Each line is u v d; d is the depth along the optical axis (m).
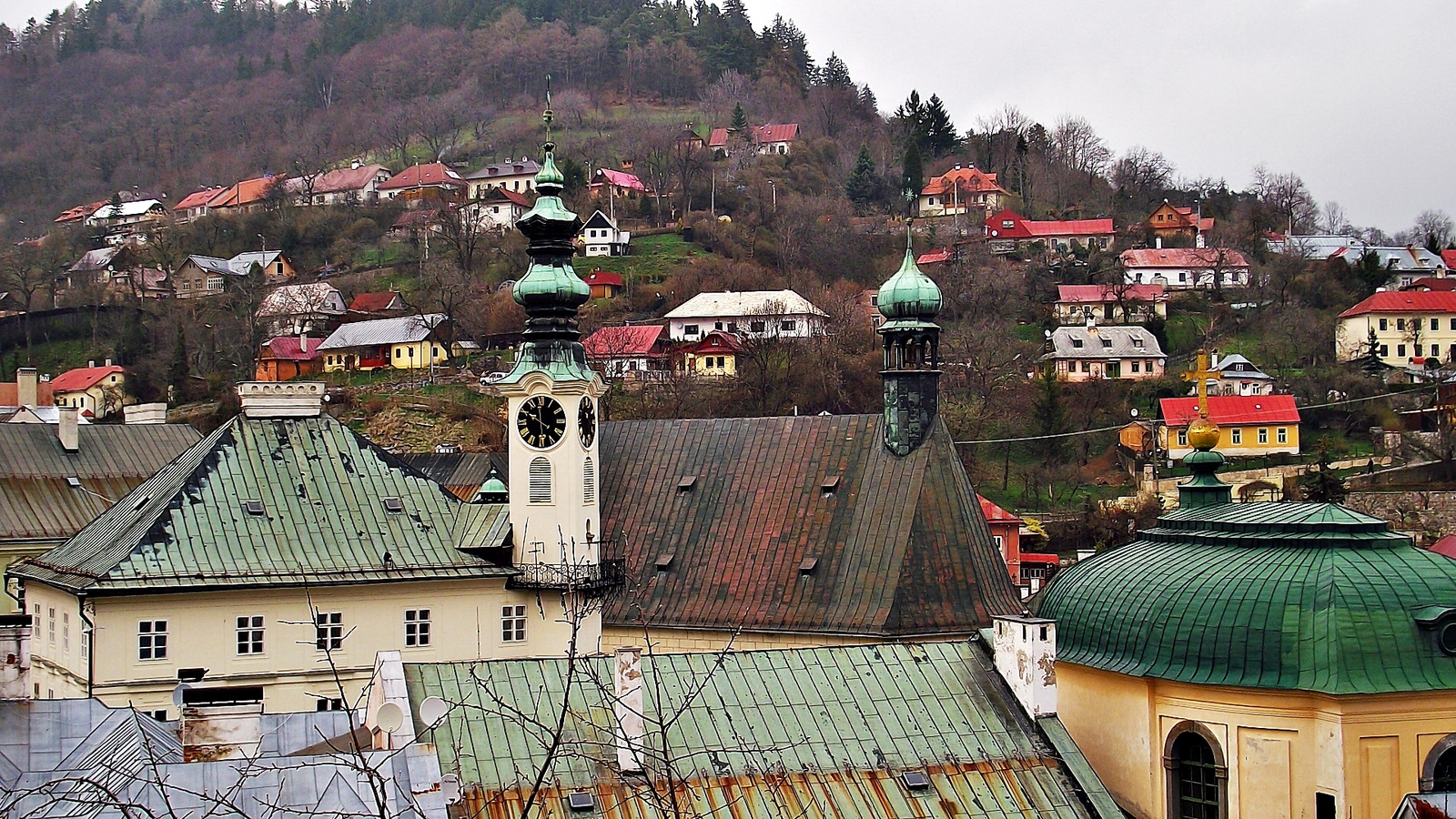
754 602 101.75
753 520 105.88
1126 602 66.19
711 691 63.03
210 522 97.69
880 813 59.34
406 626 99.44
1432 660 60.56
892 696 64.56
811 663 65.38
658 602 105.19
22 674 62.59
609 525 110.25
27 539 129.12
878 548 99.56
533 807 55.72
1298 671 60.62
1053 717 64.19
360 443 106.19
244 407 105.44
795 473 106.62
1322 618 61.19
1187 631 63.22
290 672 96.06
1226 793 61.94
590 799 56.38
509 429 103.62
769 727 62.00
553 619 101.56
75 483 136.25
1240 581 63.50
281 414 105.44
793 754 60.91
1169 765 63.53
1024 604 100.62
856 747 61.81
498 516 104.31
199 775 48.69
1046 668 64.25
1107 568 69.44
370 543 100.38
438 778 50.16
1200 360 79.88
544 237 103.69
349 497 102.75
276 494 100.94
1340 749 59.50
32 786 50.25
